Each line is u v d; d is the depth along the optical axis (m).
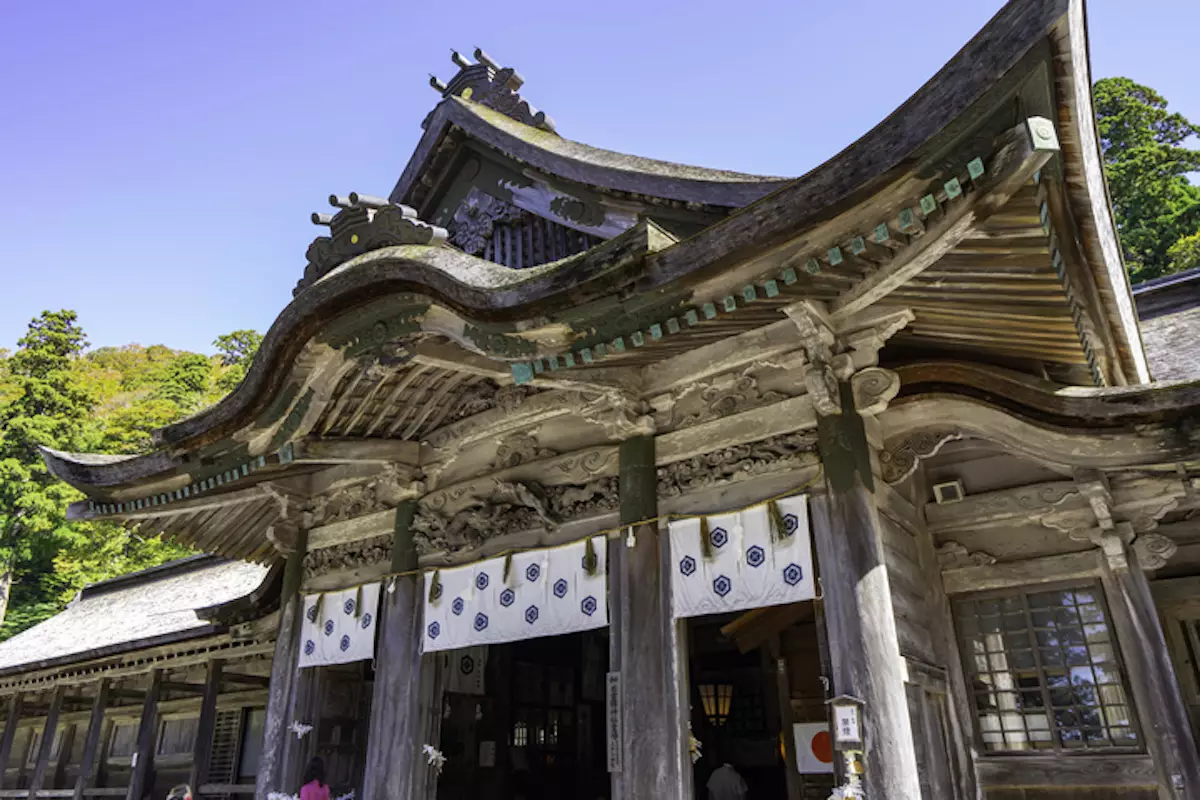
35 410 40.94
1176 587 7.89
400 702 9.23
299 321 8.30
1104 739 7.46
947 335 7.22
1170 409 6.34
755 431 7.48
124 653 16.81
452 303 7.11
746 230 5.36
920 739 6.64
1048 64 4.17
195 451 9.94
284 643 11.12
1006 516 8.20
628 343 6.25
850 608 6.32
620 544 7.99
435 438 10.20
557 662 16.45
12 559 35.38
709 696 14.27
